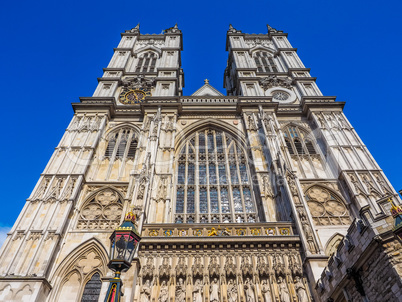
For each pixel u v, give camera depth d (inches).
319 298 674.8
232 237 786.8
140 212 852.0
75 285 809.5
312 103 1386.6
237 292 706.2
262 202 989.8
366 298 514.9
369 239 505.0
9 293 714.2
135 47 2026.3
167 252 775.7
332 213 1005.2
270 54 1983.3
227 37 2229.3
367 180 1045.2
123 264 420.2
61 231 870.4
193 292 701.9
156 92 1517.0
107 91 1531.7
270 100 1444.4
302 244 780.0
